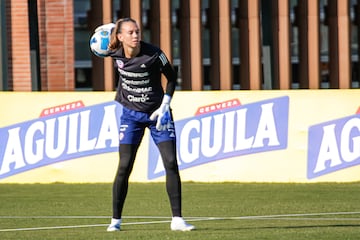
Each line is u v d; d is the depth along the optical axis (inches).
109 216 945.5
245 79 1736.0
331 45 1768.0
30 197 1157.7
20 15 1743.4
